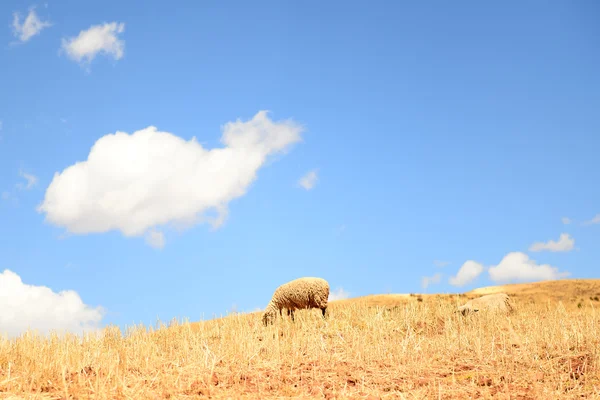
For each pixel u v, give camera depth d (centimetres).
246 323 1791
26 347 1128
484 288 3491
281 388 949
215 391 927
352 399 877
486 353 1176
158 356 1246
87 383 953
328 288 1877
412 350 1213
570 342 1201
